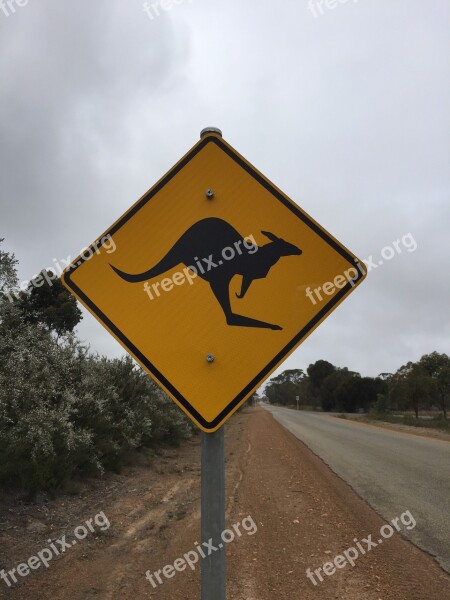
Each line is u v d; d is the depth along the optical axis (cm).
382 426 2653
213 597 141
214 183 170
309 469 984
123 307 161
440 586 392
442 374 3347
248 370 156
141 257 165
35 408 615
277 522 584
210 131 175
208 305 160
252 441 1600
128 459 948
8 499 590
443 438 1800
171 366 157
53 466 655
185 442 1485
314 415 4384
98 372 923
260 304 160
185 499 711
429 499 706
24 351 578
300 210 167
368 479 869
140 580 403
